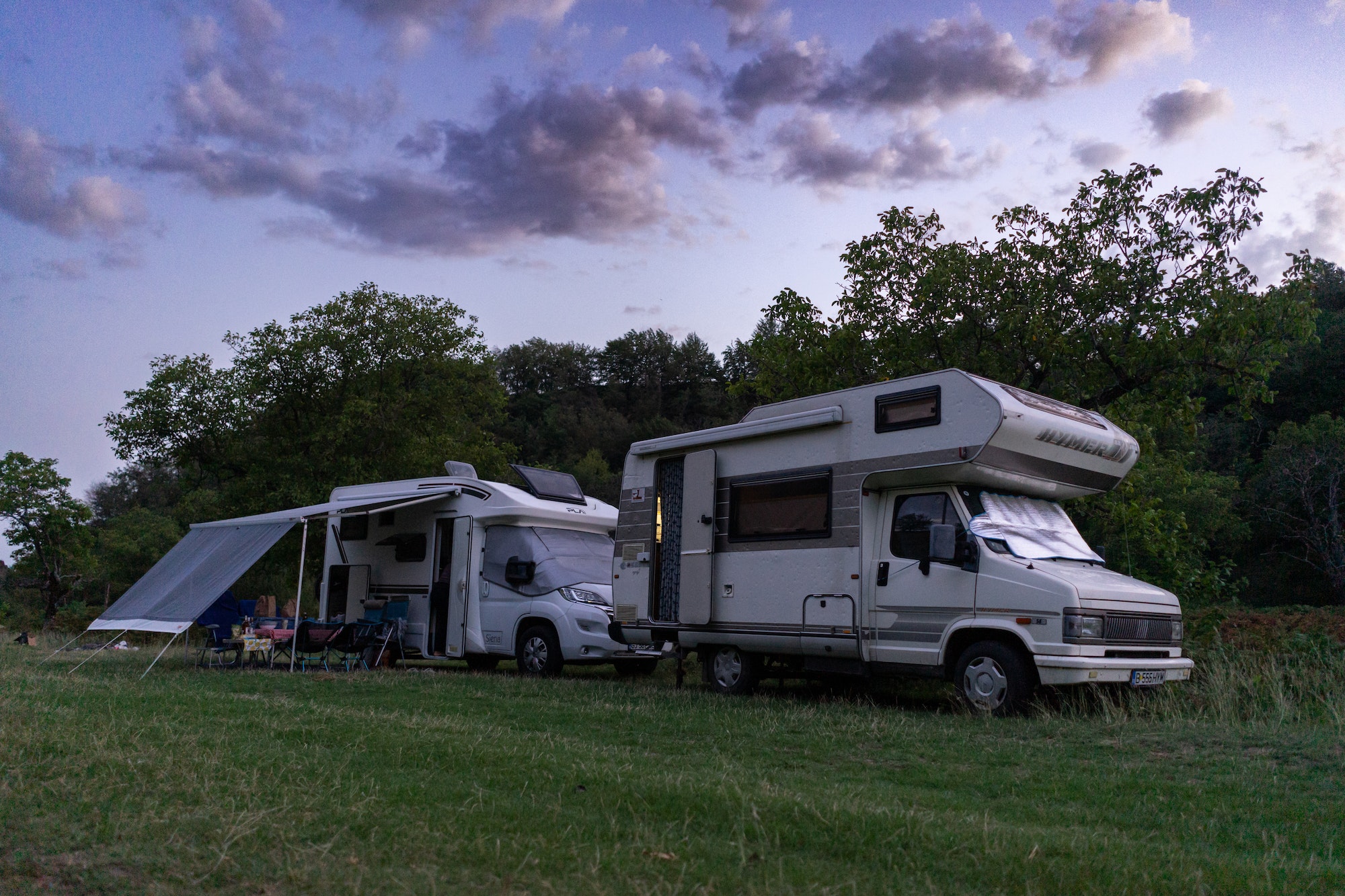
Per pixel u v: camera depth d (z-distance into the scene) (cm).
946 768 642
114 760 552
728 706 966
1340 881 395
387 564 1548
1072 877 379
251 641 1352
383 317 2802
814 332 1700
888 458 997
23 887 345
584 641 1289
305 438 2728
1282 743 729
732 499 1144
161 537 4991
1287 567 4503
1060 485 1018
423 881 352
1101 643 877
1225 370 1449
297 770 539
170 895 340
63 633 2620
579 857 383
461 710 909
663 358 8306
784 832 431
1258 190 1392
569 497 1491
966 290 1555
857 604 1005
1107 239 1489
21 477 3653
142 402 2745
